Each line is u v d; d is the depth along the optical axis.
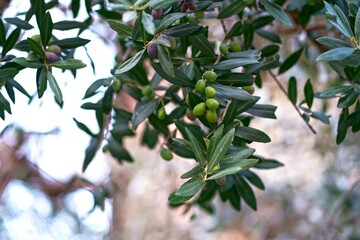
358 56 0.97
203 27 0.99
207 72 1.01
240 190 1.31
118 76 1.26
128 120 1.48
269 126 2.80
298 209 2.82
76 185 2.15
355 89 1.03
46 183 2.82
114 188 1.93
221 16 1.12
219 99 1.03
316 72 2.19
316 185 2.81
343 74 1.16
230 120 1.01
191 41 1.08
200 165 0.92
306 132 2.69
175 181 3.23
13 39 1.11
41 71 1.05
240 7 1.12
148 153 3.28
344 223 2.33
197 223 3.25
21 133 1.86
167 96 1.25
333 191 2.46
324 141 2.56
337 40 0.98
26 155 2.32
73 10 1.31
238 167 0.89
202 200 1.40
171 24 1.01
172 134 1.27
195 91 1.03
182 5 1.02
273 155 2.82
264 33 1.46
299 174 2.87
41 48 1.04
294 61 1.42
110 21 0.97
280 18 1.05
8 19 1.10
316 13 1.38
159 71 1.01
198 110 0.99
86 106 1.31
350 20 1.04
